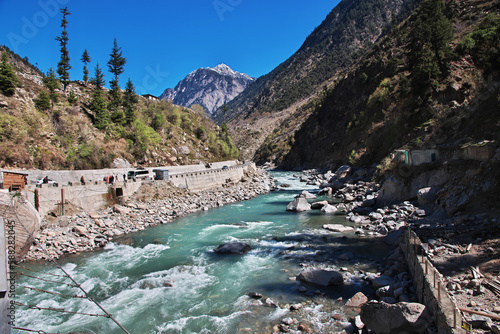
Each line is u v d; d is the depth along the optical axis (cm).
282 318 1088
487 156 1975
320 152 9012
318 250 1833
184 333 1041
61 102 4853
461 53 4788
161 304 1260
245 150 17738
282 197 4228
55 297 1339
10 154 3244
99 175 3800
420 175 2622
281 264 1647
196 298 1303
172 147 5853
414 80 4934
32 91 4472
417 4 19688
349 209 3030
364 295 1182
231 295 1313
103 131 4794
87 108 5175
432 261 1285
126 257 1873
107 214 2764
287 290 1320
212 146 6994
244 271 1577
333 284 1333
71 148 4059
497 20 4841
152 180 3712
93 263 1770
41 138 3772
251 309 1173
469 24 6097
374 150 5303
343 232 2219
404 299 1053
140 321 1134
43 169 3562
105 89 6788
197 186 4288
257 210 3303
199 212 3262
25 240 1766
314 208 3203
